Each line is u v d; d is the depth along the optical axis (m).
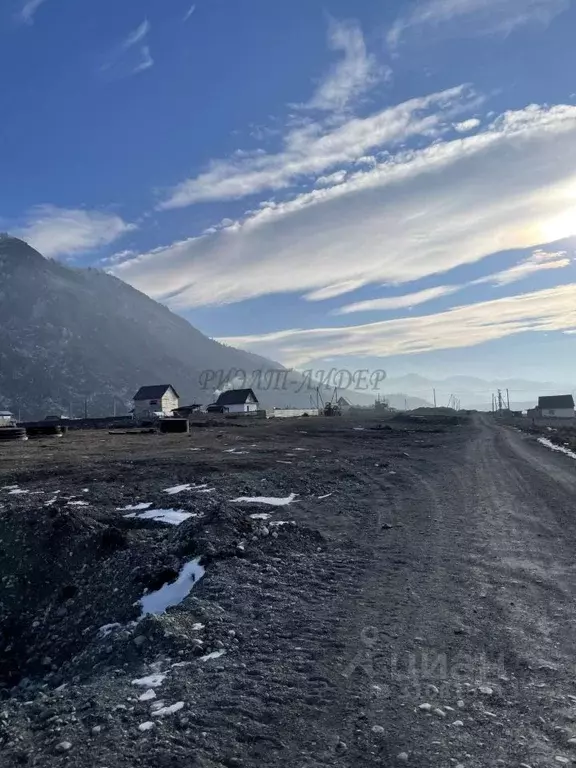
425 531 10.62
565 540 9.81
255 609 6.46
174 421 46.59
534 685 4.47
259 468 19.89
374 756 3.52
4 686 7.55
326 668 4.86
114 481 17.19
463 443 35.00
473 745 3.62
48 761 3.59
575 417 105.69
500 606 6.43
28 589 9.59
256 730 3.85
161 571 8.64
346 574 7.91
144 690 4.60
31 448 30.38
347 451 27.75
